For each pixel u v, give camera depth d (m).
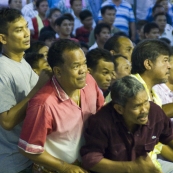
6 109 5.60
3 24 5.80
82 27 14.55
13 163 5.91
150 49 6.19
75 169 5.44
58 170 5.46
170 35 15.33
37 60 6.83
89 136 5.50
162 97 7.13
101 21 15.03
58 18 13.44
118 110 5.46
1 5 14.96
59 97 5.45
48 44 11.99
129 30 15.76
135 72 6.32
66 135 5.50
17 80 5.79
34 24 14.24
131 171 5.40
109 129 5.47
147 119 5.46
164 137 5.91
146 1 16.23
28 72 6.02
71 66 5.36
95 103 5.85
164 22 15.15
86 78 5.86
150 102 5.73
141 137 5.54
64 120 5.45
